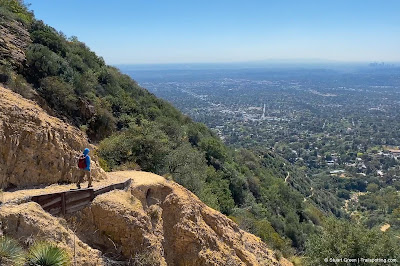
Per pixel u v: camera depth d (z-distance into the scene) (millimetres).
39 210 8984
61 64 28156
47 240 8516
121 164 19922
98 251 9781
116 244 10555
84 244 9492
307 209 53625
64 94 25094
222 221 14320
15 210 8523
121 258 10375
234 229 14930
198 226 12141
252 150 85812
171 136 35281
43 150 11000
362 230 17828
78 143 12688
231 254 12609
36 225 8555
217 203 25844
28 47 26578
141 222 11008
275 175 67750
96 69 36094
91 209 10656
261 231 24750
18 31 28062
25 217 8469
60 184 11266
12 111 10648
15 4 32875
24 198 9117
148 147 22484
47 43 29969
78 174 11945
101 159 17562
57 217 9641
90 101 28047
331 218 19188
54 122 12398
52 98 24547
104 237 10555
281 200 49281
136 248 10578
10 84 20375
